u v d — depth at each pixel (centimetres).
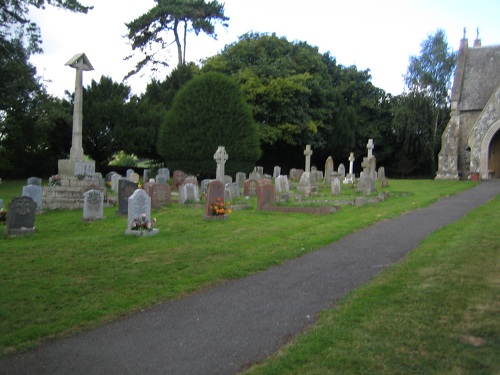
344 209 1744
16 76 3088
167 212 1669
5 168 3784
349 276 824
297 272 857
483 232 1128
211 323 614
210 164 3291
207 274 828
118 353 526
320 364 477
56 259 931
